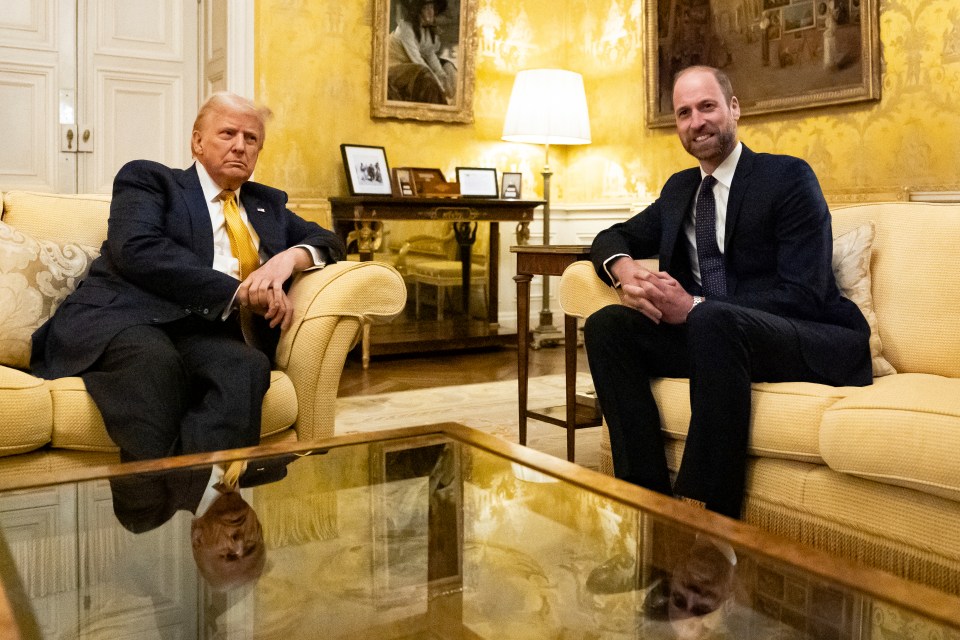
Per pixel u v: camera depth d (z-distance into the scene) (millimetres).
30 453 1880
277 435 2152
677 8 5164
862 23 4117
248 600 981
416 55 5398
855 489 1713
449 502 1313
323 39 5105
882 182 4141
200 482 1364
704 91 2252
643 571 1047
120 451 1923
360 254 4895
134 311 2162
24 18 4656
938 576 1585
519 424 3041
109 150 4926
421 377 4488
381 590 1014
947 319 2133
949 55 3826
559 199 6191
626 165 5691
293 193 5070
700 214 2332
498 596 987
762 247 2223
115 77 4918
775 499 1862
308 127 5090
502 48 5855
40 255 2240
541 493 1311
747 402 1888
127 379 1938
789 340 1975
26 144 4715
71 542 1137
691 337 1935
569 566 1071
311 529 1209
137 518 1231
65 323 2127
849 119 4277
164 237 2268
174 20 5078
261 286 2178
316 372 2209
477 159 5801
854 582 902
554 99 5332
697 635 871
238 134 2391
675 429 2061
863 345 2088
